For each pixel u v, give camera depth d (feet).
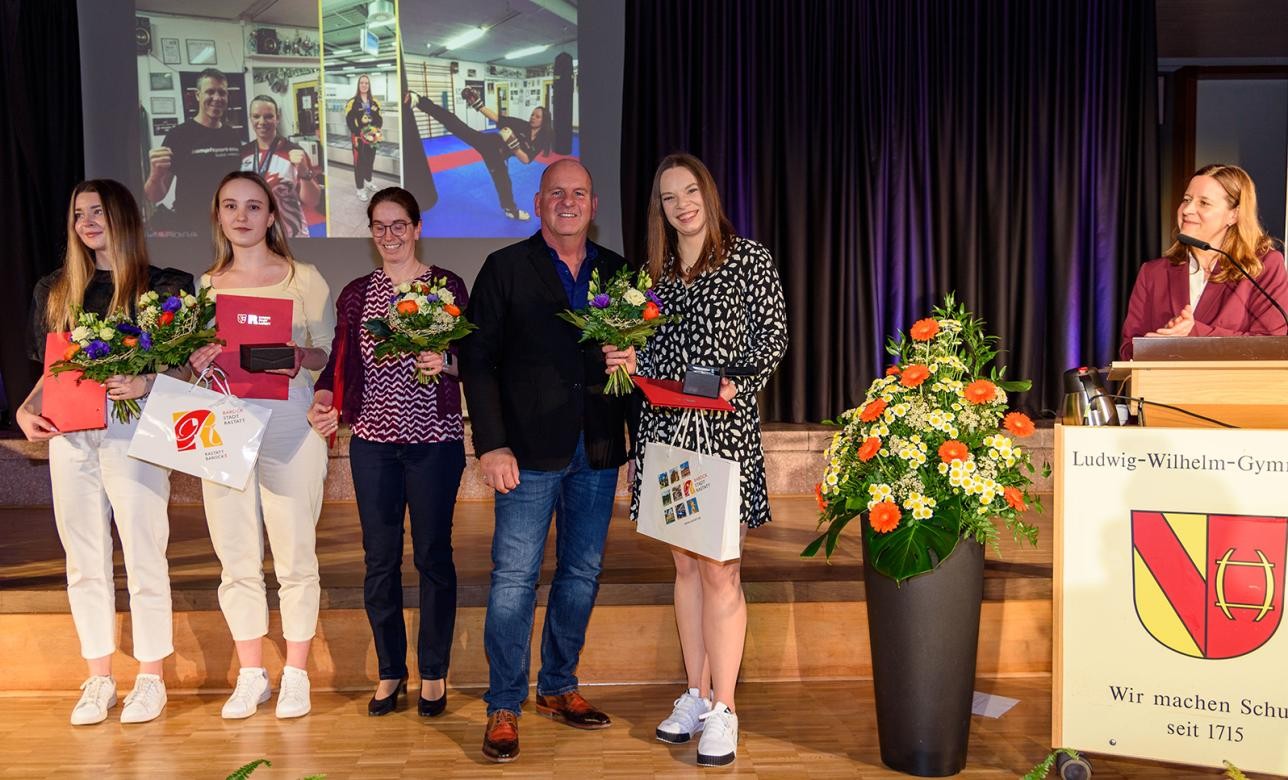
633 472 8.64
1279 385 7.43
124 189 8.83
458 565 11.40
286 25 19.63
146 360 8.24
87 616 9.14
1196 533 6.95
